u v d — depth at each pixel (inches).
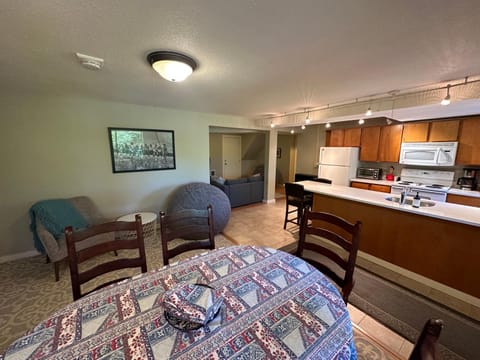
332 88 93.2
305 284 46.7
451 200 138.9
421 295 83.4
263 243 128.6
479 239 76.8
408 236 94.8
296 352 30.5
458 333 65.8
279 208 203.3
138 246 55.2
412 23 44.4
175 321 36.0
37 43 53.4
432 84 87.1
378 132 181.6
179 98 112.8
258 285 46.1
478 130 132.3
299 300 41.5
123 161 130.2
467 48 55.2
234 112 160.7
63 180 113.8
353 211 116.0
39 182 108.0
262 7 39.5
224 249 62.8
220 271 51.5
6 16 41.7
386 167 189.8
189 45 54.6
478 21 43.1
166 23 45.0
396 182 172.2
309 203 146.6
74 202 110.9
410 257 94.7
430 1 37.4
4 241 103.2
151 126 138.3
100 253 50.6
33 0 36.9
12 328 66.7
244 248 63.5
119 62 65.4
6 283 87.6
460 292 81.7
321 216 60.9
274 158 221.1
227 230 148.2
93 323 35.7
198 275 49.8
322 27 46.4
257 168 334.0
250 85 88.6
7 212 102.7
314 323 35.9
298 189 138.7
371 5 38.7
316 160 258.1
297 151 278.8
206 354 30.2
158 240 126.9
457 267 82.1
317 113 144.6
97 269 50.4
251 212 190.2
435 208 93.2
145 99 115.9
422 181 163.5
